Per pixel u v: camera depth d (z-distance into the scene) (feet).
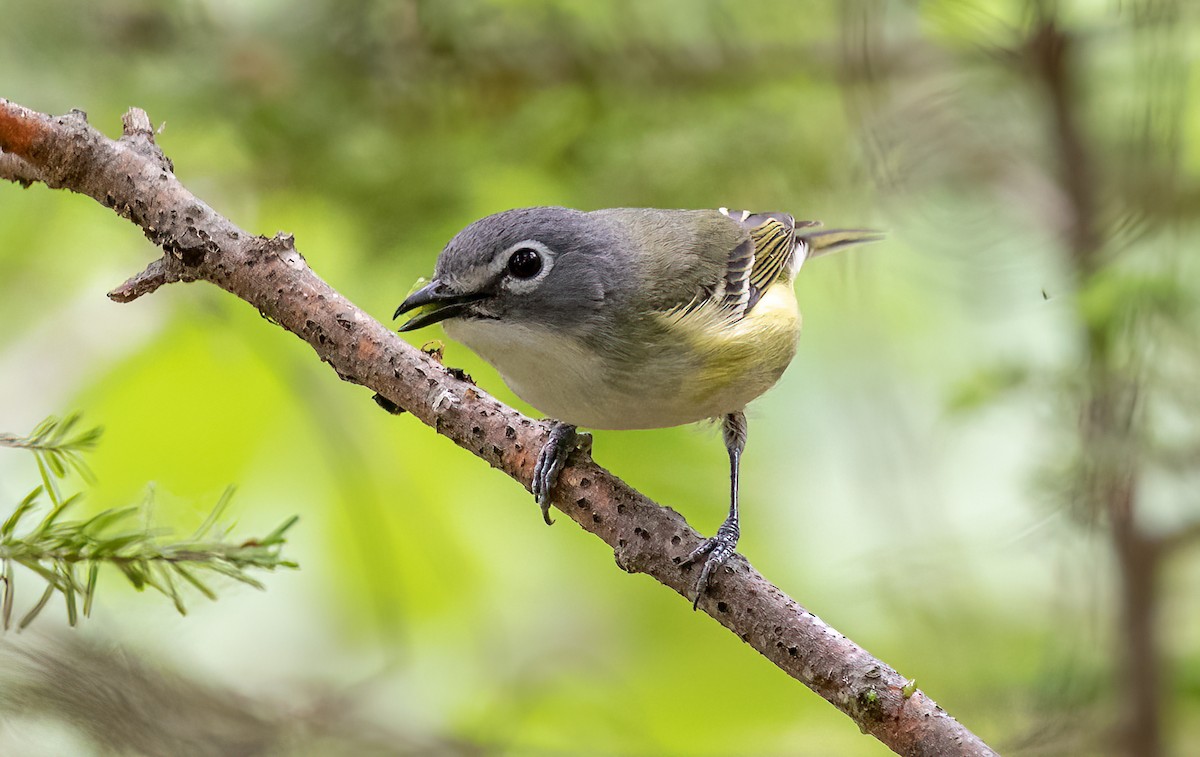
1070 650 36.19
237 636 42.96
